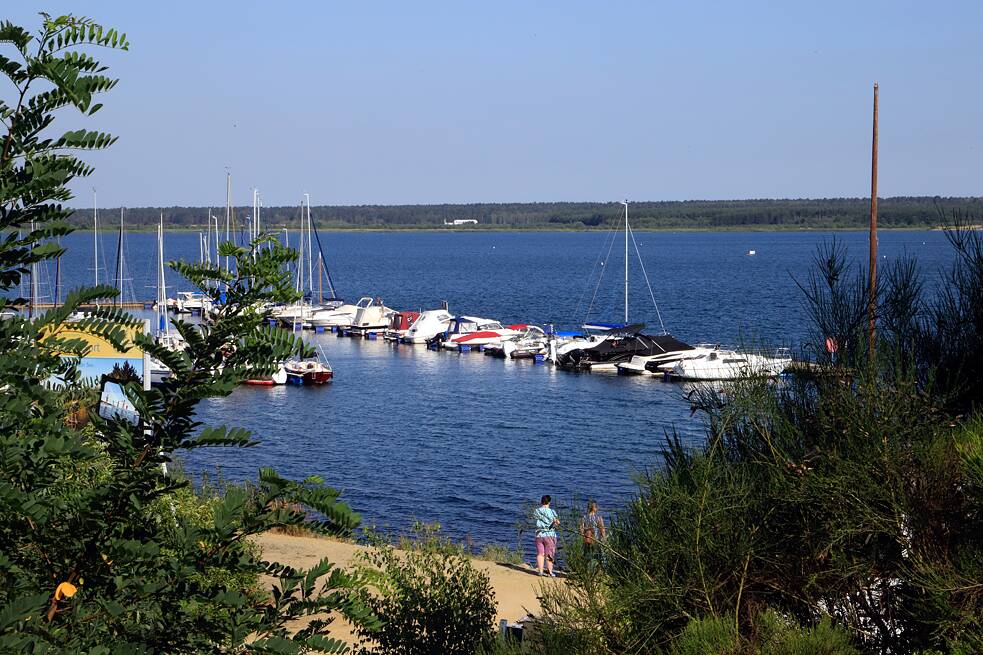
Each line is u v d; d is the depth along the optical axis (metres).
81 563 4.86
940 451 7.19
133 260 173.75
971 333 7.95
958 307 8.09
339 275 162.88
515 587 16.80
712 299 108.88
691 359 54.91
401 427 43.00
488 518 28.45
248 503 5.14
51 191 4.70
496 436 40.88
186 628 4.96
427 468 35.12
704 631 7.14
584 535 8.48
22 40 4.48
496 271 172.62
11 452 4.54
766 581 7.75
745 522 7.79
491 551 20.45
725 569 7.77
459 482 32.94
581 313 99.00
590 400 49.53
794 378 8.28
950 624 6.43
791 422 8.11
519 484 32.56
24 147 4.66
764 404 8.10
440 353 70.19
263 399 50.19
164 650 4.93
